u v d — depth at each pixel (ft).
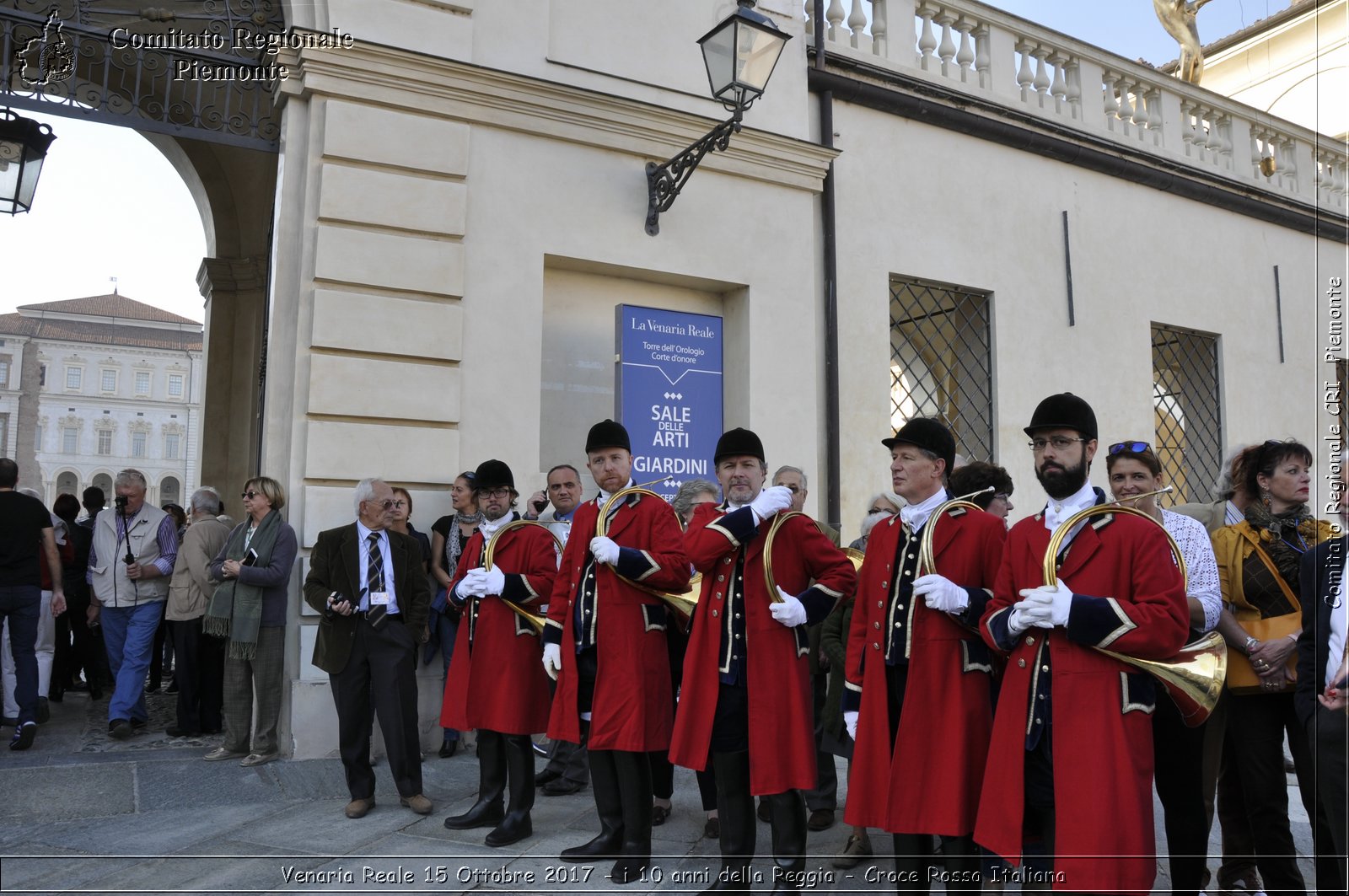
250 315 35.12
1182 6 50.57
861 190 29.66
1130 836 9.95
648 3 26.27
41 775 19.04
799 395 26.89
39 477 144.87
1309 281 40.83
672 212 25.67
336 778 19.17
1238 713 12.96
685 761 13.24
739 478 13.92
